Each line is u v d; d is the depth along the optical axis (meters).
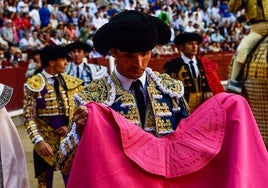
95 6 19.66
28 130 4.14
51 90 4.29
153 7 21.66
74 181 1.83
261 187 1.88
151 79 2.22
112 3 21.23
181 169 1.93
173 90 2.21
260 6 5.29
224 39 21.39
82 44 5.89
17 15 15.01
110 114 1.95
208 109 2.05
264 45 5.21
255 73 5.20
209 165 1.95
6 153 2.97
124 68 2.07
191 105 5.63
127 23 1.97
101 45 2.07
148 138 1.99
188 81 5.61
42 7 16.70
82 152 1.86
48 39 14.94
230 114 2.03
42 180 4.39
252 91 5.25
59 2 18.97
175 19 21.06
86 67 5.95
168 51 18.20
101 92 2.16
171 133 2.09
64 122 4.30
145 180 1.90
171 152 1.98
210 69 5.69
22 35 14.67
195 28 21.05
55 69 4.35
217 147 1.95
